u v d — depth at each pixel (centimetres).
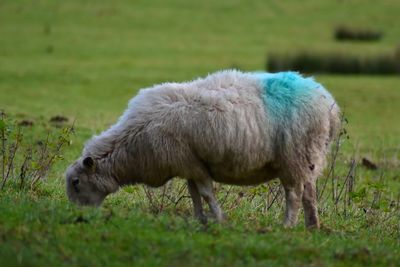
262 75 1819
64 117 4200
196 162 1758
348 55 8775
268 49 9212
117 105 5481
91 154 1809
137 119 1775
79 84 6306
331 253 1492
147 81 6669
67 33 9450
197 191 1833
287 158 1788
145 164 1777
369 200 2647
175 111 1739
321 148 1842
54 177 2453
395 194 2942
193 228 1540
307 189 1844
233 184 1856
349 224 2039
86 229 1448
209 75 1827
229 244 1427
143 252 1345
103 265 1287
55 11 10750
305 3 12588
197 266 1304
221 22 11031
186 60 8125
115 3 11650
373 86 7025
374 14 12138
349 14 12075
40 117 4238
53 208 1567
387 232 1970
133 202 2017
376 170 3478
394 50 9469
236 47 9281
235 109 1734
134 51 8569
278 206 2142
